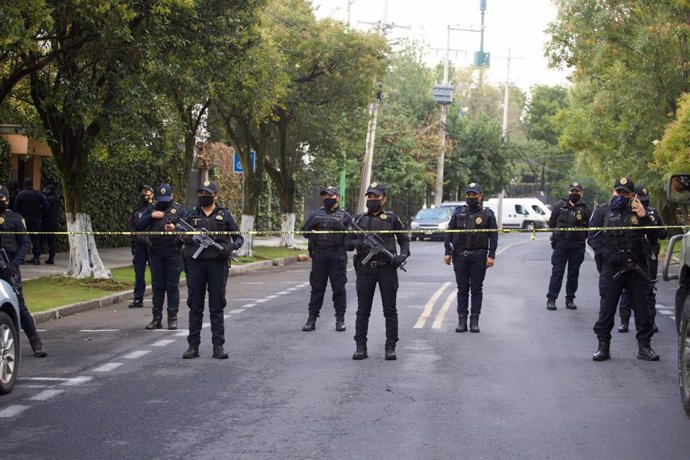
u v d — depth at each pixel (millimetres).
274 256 32219
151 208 14352
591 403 9031
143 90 18438
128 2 16797
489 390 9625
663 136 26234
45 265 24500
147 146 20641
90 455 7242
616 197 11430
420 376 10391
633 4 27094
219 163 41750
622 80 28688
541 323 15031
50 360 11500
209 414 8570
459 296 14055
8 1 14547
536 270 27688
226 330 14141
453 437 7742
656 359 11492
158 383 10008
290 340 13117
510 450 7344
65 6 16109
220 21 18938
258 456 7203
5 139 24953
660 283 23578
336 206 14266
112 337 13492
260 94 25047
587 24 28031
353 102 33062
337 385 9891
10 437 7773
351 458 7141
